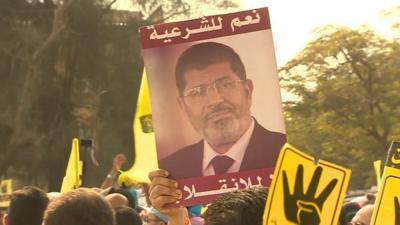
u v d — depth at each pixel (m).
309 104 47.25
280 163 2.88
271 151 4.04
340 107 46.09
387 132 45.25
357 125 45.72
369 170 45.56
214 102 4.07
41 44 44.66
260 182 4.02
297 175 2.87
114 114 46.34
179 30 4.11
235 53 4.08
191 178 4.04
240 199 3.10
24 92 44.16
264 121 4.05
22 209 4.91
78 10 44.94
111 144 46.34
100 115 46.16
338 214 2.82
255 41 4.08
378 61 45.41
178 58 4.10
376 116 45.19
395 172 3.37
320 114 46.56
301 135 47.47
